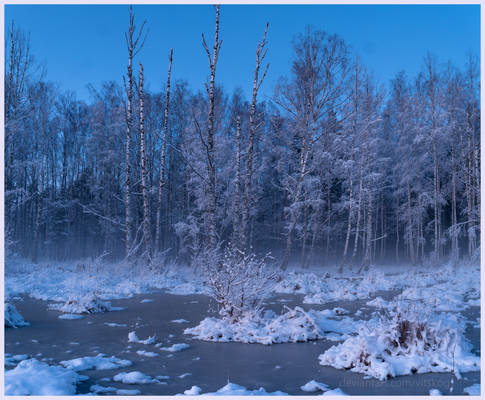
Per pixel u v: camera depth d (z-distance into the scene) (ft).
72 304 34.86
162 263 64.85
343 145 90.48
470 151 92.53
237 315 27.09
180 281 57.26
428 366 17.95
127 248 66.18
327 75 77.10
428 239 131.03
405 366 17.75
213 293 29.45
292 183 90.74
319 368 18.40
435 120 98.37
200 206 83.15
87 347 22.26
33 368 16.38
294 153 91.56
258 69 57.31
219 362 19.38
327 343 23.44
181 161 104.12
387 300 41.24
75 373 16.58
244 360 19.72
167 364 19.02
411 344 19.81
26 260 99.76
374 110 95.55
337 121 81.30
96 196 118.32
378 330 20.67
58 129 118.93
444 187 111.04
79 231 131.64
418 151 107.55
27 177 116.78
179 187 102.89
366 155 94.38
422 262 103.45
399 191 112.16
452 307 35.01
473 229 85.81
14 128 78.69
